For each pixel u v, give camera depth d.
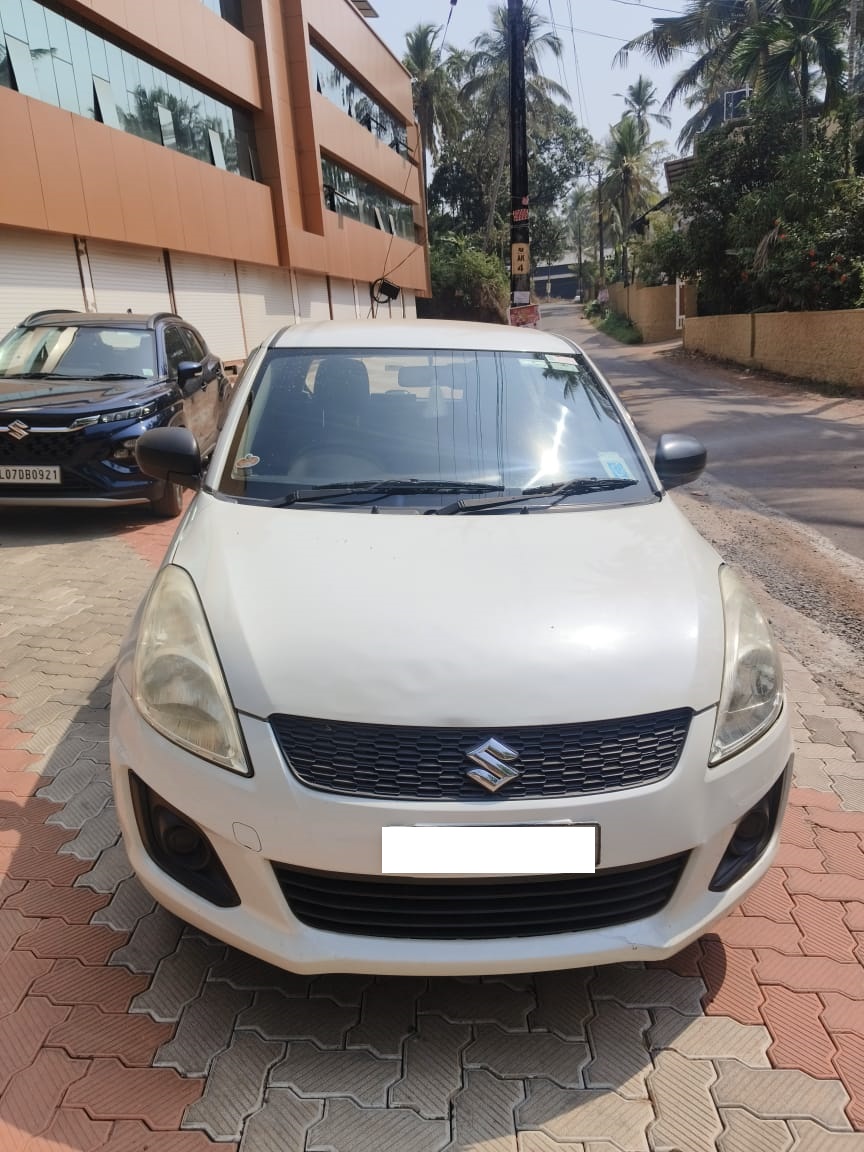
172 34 14.91
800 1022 2.21
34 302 11.68
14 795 3.10
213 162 17.19
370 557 2.40
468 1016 2.21
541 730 1.93
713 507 7.98
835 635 4.88
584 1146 1.87
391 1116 1.93
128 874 2.69
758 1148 1.88
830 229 18.62
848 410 14.37
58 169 11.67
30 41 11.58
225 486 2.90
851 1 19.64
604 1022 2.21
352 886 1.94
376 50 27.03
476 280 38.88
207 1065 2.04
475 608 2.16
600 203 53.81
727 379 19.86
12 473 6.18
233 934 1.99
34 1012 2.16
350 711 1.92
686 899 2.05
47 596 5.18
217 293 17.33
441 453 3.04
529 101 40.78
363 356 3.41
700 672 2.10
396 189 29.86
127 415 6.36
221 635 2.11
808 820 3.09
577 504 2.86
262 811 1.91
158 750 2.05
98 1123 1.88
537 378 3.42
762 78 21.02
